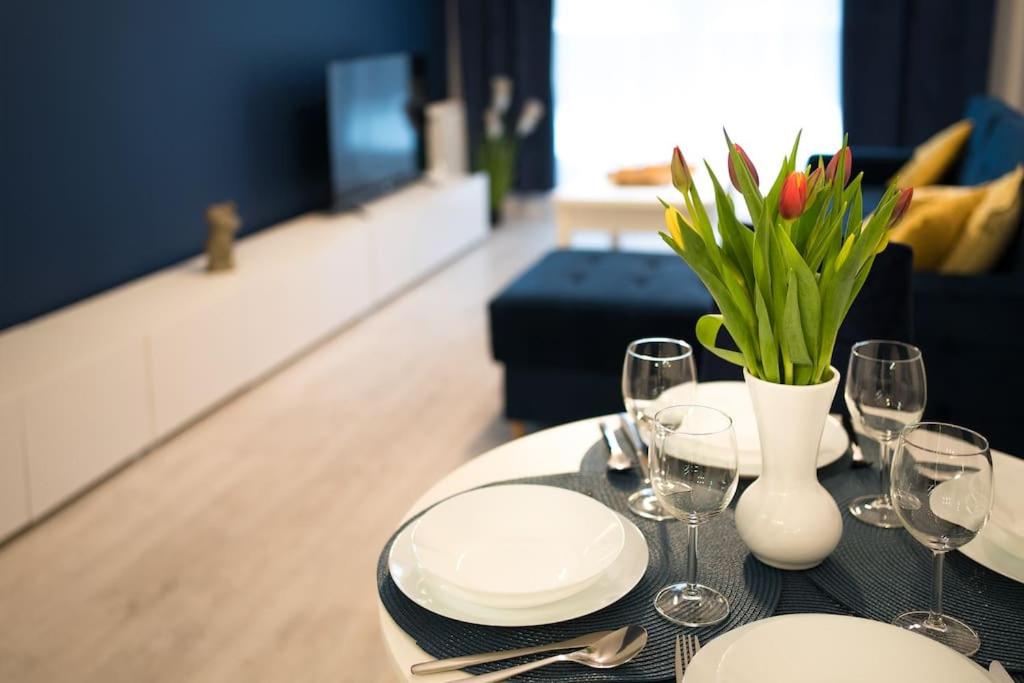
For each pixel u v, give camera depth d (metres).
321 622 2.34
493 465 1.62
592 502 1.39
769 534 1.28
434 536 1.34
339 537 2.74
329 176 5.48
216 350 3.62
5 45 3.18
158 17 3.92
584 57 6.73
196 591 2.48
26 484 2.76
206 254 4.32
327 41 5.37
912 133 6.23
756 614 1.21
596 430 1.75
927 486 1.08
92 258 3.65
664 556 1.34
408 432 3.45
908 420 1.41
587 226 4.80
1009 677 1.06
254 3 4.61
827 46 6.30
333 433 3.45
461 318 4.77
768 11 6.34
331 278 4.47
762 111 6.52
